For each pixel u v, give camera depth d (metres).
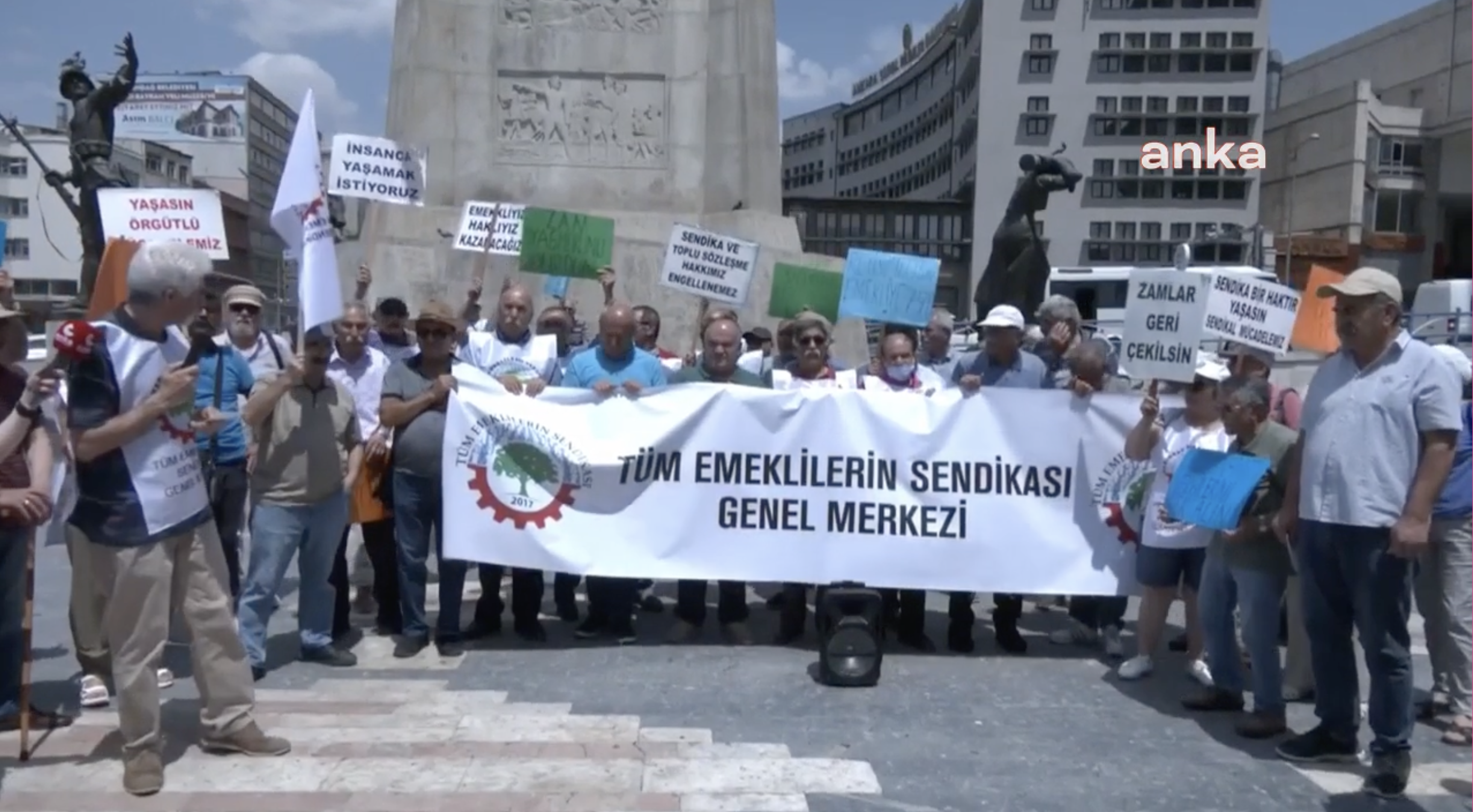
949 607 9.70
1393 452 5.74
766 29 15.47
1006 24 74.75
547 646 8.39
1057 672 8.01
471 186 14.96
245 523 11.19
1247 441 6.73
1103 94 74.19
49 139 64.50
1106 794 5.75
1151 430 7.85
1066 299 10.20
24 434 5.62
